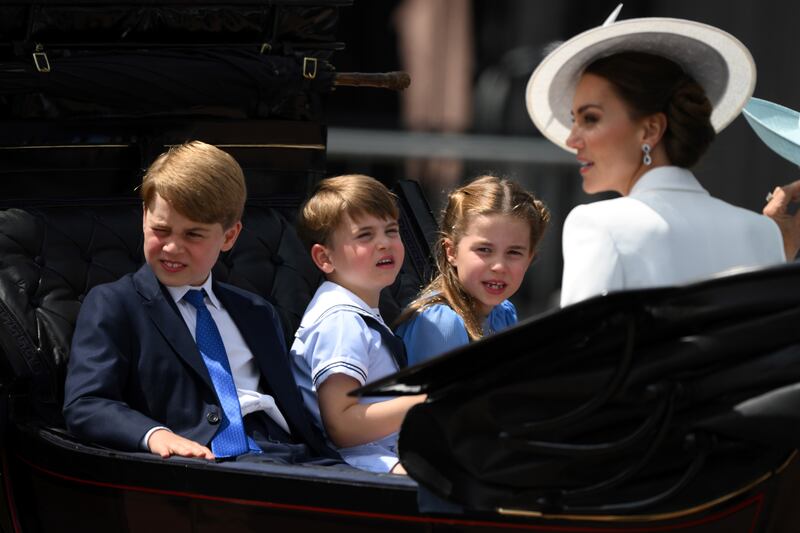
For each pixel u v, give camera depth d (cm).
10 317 1074
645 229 939
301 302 1222
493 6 2703
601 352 851
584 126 984
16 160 1166
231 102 1255
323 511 939
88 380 1024
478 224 1131
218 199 1048
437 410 882
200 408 1052
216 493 964
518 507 875
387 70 2702
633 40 1000
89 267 1133
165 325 1059
